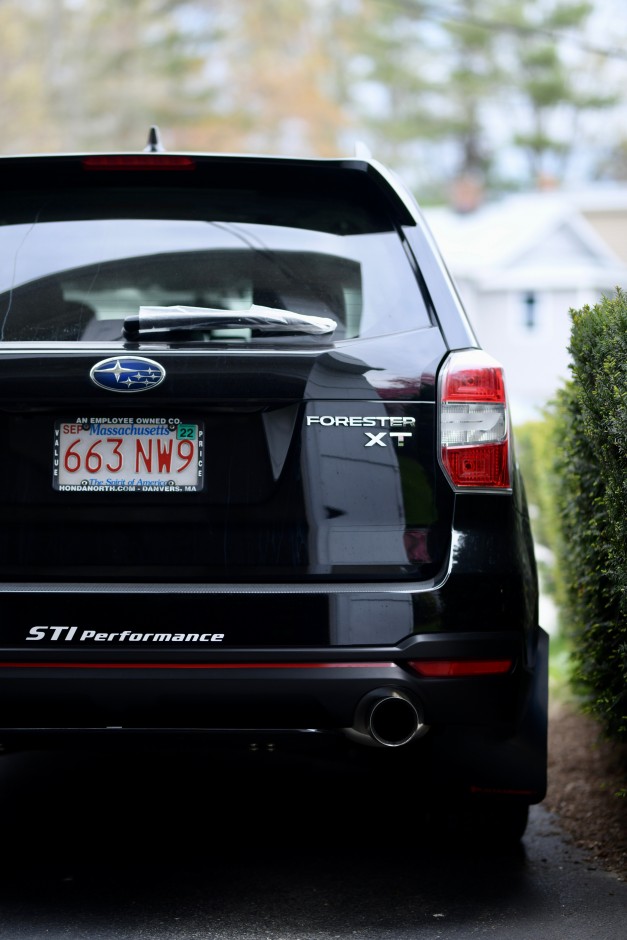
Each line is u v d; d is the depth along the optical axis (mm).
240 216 8312
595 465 9664
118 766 12352
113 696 7430
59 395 7504
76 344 7691
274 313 7691
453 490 7594
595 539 9578
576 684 11352
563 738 13258
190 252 8172
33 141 106875
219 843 9844
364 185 8398
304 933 7863
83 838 9961
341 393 7574
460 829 9195
